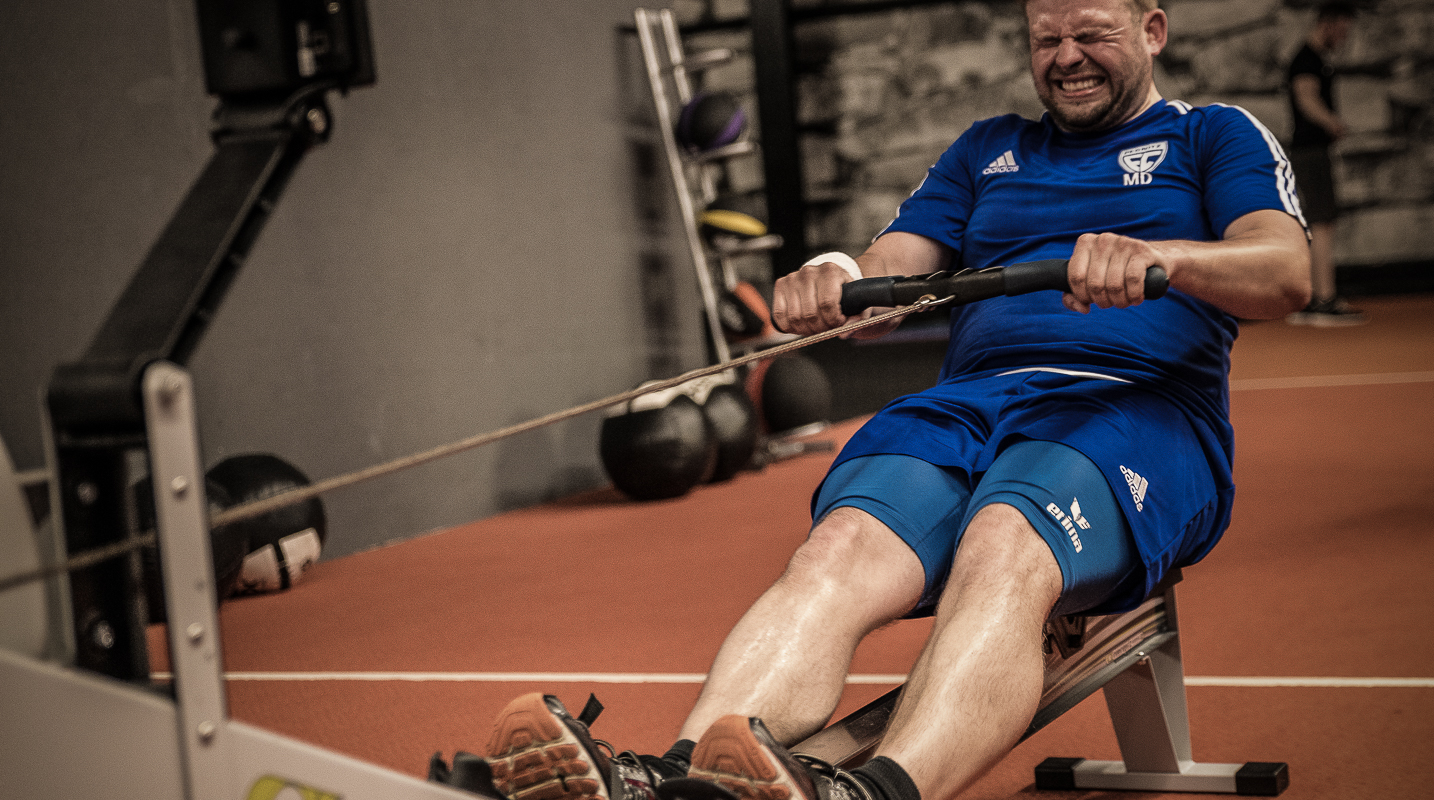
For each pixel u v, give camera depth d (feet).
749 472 15.57
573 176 15.72
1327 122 26.61
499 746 3.24
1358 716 5.78
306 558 10.48
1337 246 33.78
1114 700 5.18
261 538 10.07
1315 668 6.49
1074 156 5.15
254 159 2.74
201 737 2.41
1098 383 4.46
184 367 2.47
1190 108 5.07
